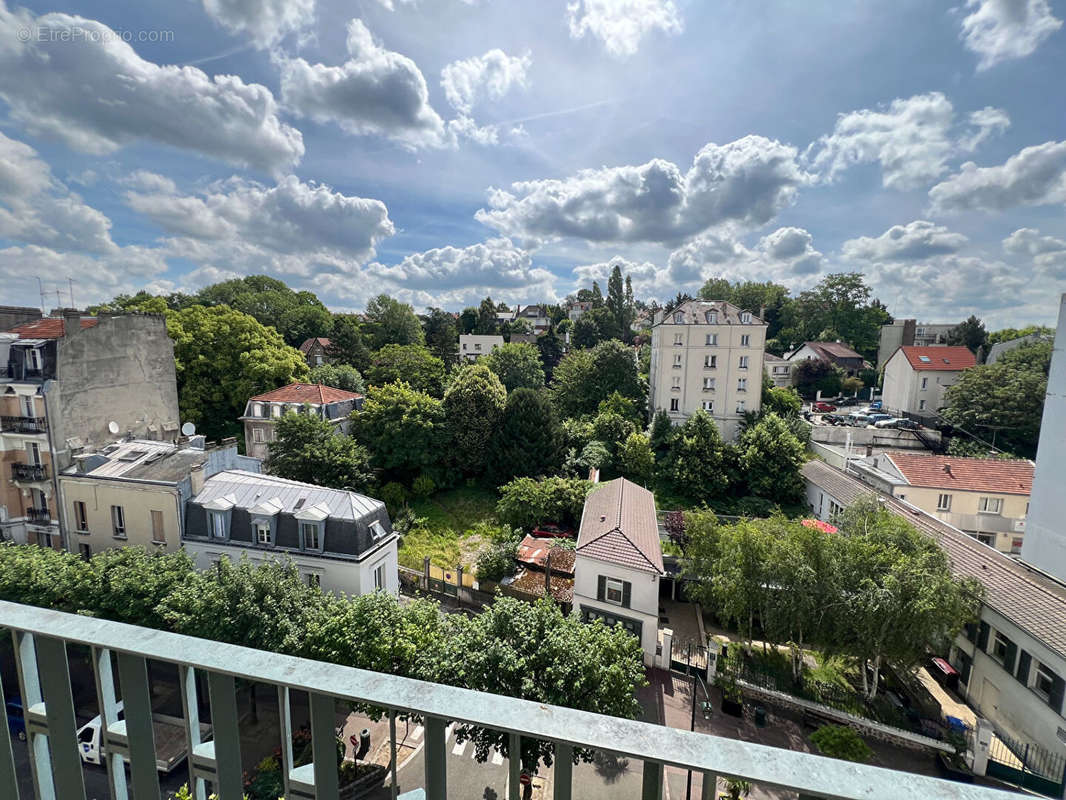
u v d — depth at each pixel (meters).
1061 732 15.24
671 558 26.72
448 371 56.75
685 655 21.47
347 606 15.80
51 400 23.17
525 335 86.38
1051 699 15.70
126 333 27.73
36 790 2.33
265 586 16.14
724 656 21.41
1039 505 22.23
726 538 20.83
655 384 48.62
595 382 48.16
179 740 15.89
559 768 1.71
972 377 44.69
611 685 13.05
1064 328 21.34
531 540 29.23
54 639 2.17
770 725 18.33
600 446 38.22
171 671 17.55
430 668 13.70
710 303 48.09
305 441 31.42
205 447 25.30
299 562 20.31
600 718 1.70
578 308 111.25
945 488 28.34
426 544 30.47
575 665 12.83
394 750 1.90
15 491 23.72
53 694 2.22
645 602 20.95
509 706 1.75
